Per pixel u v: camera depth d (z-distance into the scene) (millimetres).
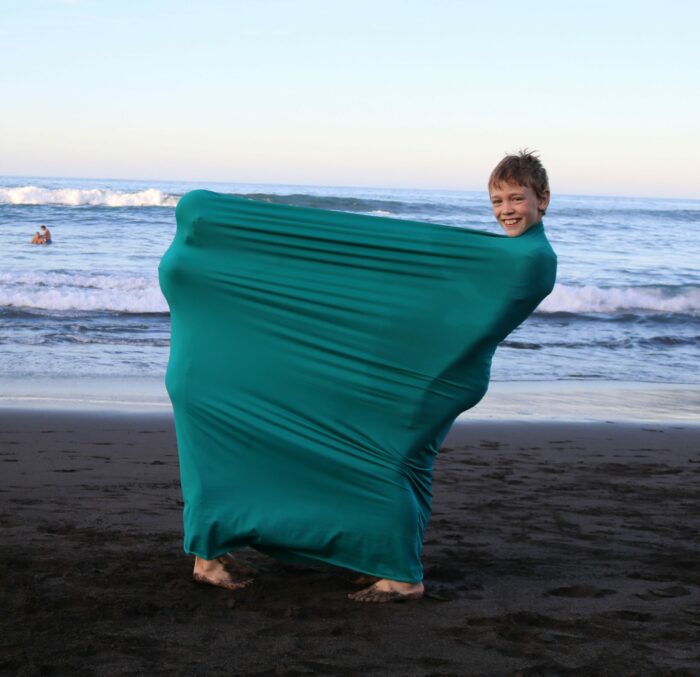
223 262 3674
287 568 4148
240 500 3688
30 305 16281
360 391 3611
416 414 3600
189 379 3705
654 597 3854
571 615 3574
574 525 5191
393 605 3619
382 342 3580
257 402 3682
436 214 46500
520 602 3729
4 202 38438
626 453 7848
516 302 3463
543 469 6969
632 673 2938
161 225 32312
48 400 9367
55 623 3258
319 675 2854
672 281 24469
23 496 5410
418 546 3734
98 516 4973
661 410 10383
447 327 3525
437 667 2963
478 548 4637
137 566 4031
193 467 3730
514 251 3426
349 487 3639
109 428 8062
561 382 12133
